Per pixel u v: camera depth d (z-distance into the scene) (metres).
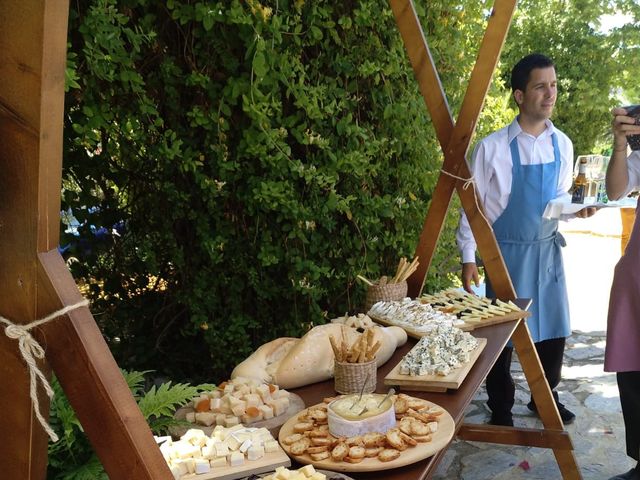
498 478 3.12
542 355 3.60
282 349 2.02
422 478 1.37
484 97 2.66
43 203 0.82
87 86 2.74
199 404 1.67
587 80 9.88
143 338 3.68
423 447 1.43
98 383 0.86
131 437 0.88
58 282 0.84
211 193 3.08
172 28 3.01
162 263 3.55
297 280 3.31
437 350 2.00
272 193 3.02
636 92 10.09
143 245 3.39
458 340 2.14
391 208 3.56
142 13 2.94
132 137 2.99
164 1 2.91
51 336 0.86
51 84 0.79
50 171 0.82
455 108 4.05
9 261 0.84
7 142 0.80
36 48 0.77
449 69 3.98
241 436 1.47
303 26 3.14
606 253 8.83
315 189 3.20
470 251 3.31
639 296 2.69
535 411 3.83
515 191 3.30
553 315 3.41
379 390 1.91
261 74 2.79
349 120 3.19
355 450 1.40
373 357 1.87
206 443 1.45
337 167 3.18
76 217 3.36
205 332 3.38
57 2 0.77
